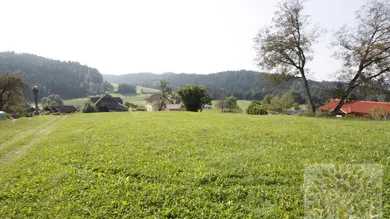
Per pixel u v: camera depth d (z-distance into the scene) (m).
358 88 22.06
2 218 4.06
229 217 3.89
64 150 8.20
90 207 4.29
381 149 7.35
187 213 4.05
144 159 6.83
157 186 5.00
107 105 67.75
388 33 19.47
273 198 4.41
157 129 12.06
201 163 6.35
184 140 9.24
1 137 11.84
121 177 5.52
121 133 11.16
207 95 73.56
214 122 14.85
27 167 6.58
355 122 14.16
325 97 24.58
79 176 5.68
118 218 3.96
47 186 5.19
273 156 6.89
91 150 8.05
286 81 25.78
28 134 12.67
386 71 20.22
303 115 22.05
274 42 24.30
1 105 46.34
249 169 5.82
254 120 15.91
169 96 67.62
